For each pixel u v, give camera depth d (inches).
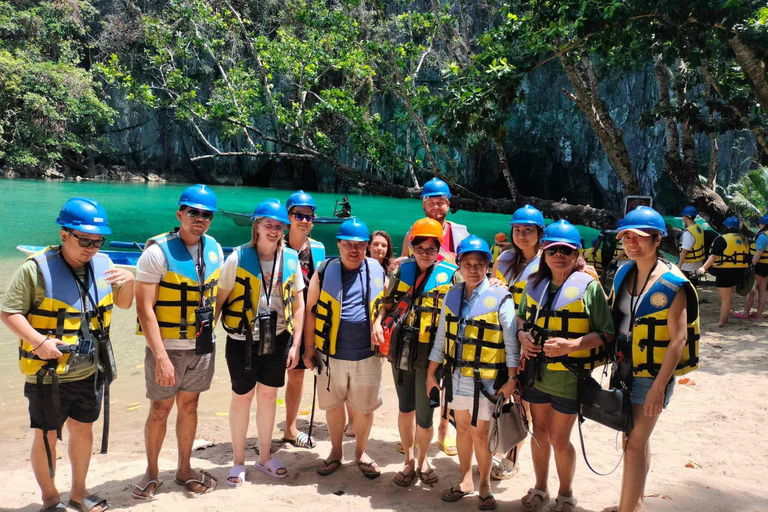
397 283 152.3
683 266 354.3
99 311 130.1
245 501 140.2
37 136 1327.5
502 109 417.7
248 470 161.5
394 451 179.2
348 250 152.6
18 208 840.9
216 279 144.7
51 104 1315.2
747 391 216.5
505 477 157.3
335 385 155.3
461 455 143.3
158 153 1541.6
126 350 280.7
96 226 123.3
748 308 338.6
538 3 417.4
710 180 585.0
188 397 144.7
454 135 431.5
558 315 126.3
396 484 152.0
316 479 156.3
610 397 117.9
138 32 1389.0
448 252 178.7
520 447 163.5
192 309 139.6
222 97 697.0
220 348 291.1
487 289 135.2
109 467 165.5
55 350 121.1
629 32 417.7
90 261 130.3
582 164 1513.3
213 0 826.8
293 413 186.7
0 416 202.4
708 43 405.4
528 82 1443.2
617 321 122.8
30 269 122.1
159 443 144.0
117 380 243.1
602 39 402.9
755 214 911.0
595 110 500.4
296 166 1610.5
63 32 1370.6
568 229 127.3
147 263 135.1
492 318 133.2
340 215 563.8
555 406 128.7
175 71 717.3
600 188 1494.8
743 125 517.0
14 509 136.5
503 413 130.9
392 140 644.7
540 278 132.2
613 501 139.7
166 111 1513.3
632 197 413.7
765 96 383.6
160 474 159.0
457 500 142.3
